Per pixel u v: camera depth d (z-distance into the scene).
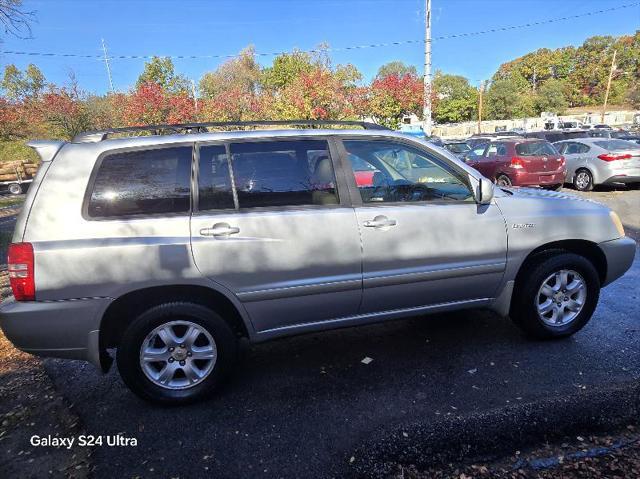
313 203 3.12
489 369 3.34
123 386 3.40
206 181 2.98
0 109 22.50
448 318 4.28
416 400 3.00
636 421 2.68
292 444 2.64
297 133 3.20
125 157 2.92
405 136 3.41
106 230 2.80
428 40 21.91
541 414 2.78
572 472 2.31
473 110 84.38
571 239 3.64
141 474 2.46
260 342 3.21
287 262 3.03
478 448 2.53
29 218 2.76
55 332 2.77
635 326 3.95
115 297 2.81
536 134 21.81
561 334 3.71
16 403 3.22
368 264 3.18
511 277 3.54
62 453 2.67
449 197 3.40
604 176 12.15
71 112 25.55
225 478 2.40
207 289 2.99
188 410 3.04
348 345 3.84
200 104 28.64
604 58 95.31
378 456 2.50
